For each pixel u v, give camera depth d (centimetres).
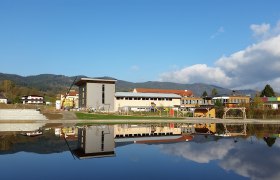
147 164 2009
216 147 2853
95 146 2906
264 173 1748
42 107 11162
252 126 6184
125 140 3450
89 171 1806
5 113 6588
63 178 1644
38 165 1983
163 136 3969
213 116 9656
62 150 2638
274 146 2911
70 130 4653
